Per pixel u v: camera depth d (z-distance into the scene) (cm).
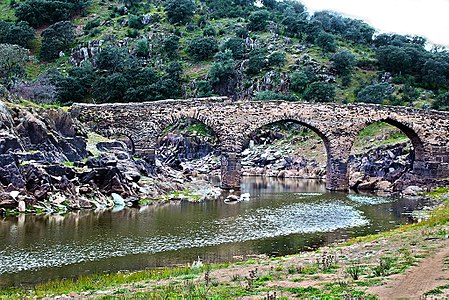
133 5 16700
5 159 3988
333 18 16962
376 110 6419
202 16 16188
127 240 3136
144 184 5262
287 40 14200
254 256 2711
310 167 8919
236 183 6316
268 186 7088
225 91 12481
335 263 2092
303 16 16688
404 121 6462
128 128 6119
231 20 15888
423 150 6500
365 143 8419
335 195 5928
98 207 4338
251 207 4772
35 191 4100
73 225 3553
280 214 4331
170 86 12025
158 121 6166
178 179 6241
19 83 9075
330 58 13200
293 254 2697
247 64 12912
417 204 5122
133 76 12069
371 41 16475
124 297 1653
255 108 6303
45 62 13862
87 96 11819
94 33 14912
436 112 6531
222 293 1630
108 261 2612
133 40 14612
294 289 1636
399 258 2048
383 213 4447
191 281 1873
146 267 2478
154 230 3475
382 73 13088
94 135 5794
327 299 1476
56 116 5138
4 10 16225
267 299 1497
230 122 6275
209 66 13300
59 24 14488
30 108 4897
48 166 4312
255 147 10681
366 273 1833
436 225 3027
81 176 4531
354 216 4259
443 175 6488
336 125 6381
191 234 3366
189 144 10844
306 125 6391
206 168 9531
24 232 3269
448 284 1559
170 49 13962
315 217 4181
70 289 1905
